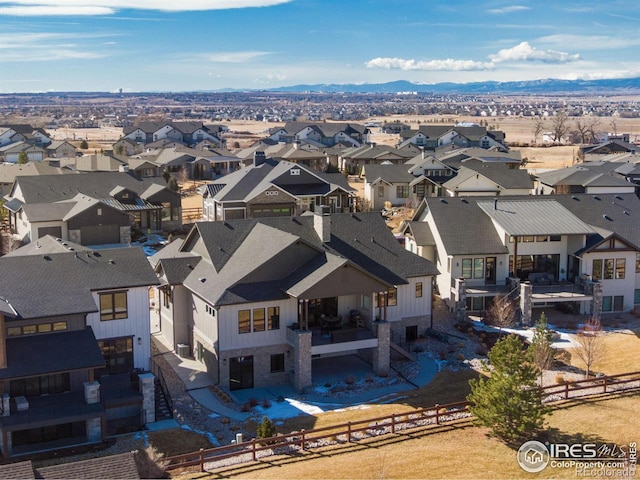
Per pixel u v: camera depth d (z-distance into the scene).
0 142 159.00
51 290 36.88
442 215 56.09
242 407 37.81
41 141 166.88
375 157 128.25
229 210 78.94
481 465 29.27
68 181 83.38
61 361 33.38
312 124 178.25
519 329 49.78
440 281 55.69
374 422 35.00
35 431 33.03
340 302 44.78
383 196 96.44
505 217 54.91
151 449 30.03
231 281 41.41
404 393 39.62
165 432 34.62
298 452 31.31
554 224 53.97
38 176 82.50
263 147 142.25
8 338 34.62
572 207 58.84
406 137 159.88
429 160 95.75
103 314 38.62
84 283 38.03
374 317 43.69
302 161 124.19
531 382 31.69
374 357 42.91
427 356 45.34
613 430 32.62
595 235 54.25
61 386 34.78
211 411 37.56
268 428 32.25
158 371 41.28
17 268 38.06
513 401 30.83
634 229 57.16
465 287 51.81
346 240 47.53
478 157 114.56
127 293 39.12
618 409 35.25
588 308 53.03
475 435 32.59
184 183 121.06
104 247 73.38
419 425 33.97
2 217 83.38
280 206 80.56
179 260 46.59
